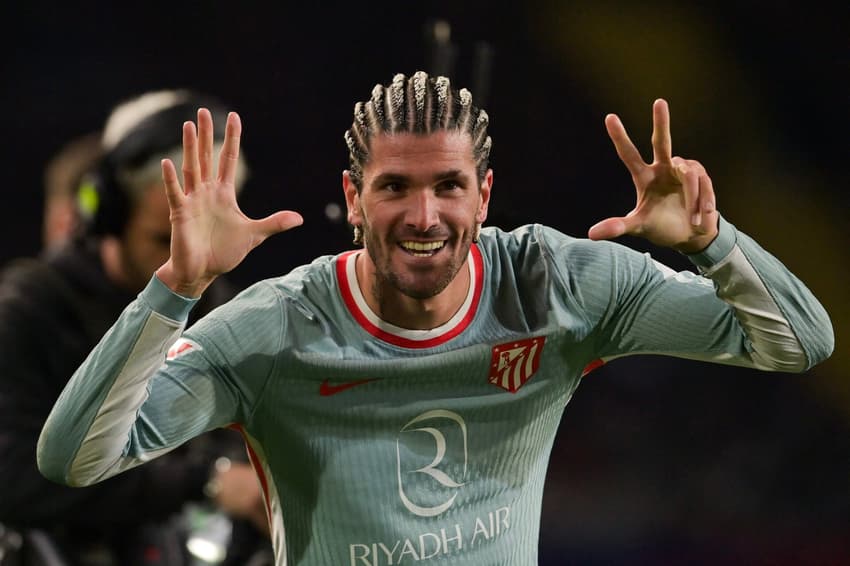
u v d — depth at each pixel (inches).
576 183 569.9
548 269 229.1
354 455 220.5
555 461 545.6
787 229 567.5
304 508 225.3
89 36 598.9
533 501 234.7
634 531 532.1
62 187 342.6
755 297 213.8
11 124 598.9
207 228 199.8
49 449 203.3
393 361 217.2
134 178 280.8
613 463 544.1
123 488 279.6
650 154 570.3
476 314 222.8
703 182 206.4
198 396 213.2
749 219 568.7
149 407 208.7
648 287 230.2
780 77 563.8
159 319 198.4
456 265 209.3
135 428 207.5
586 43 565.6
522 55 568.1
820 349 220.7
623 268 231.1
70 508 276.7
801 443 540.4
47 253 295.9
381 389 218.7
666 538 530.9
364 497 221.1
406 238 205.9
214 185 201.2
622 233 206.4
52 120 599.5
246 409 220.1
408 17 580.4
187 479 286.5
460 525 224.7
